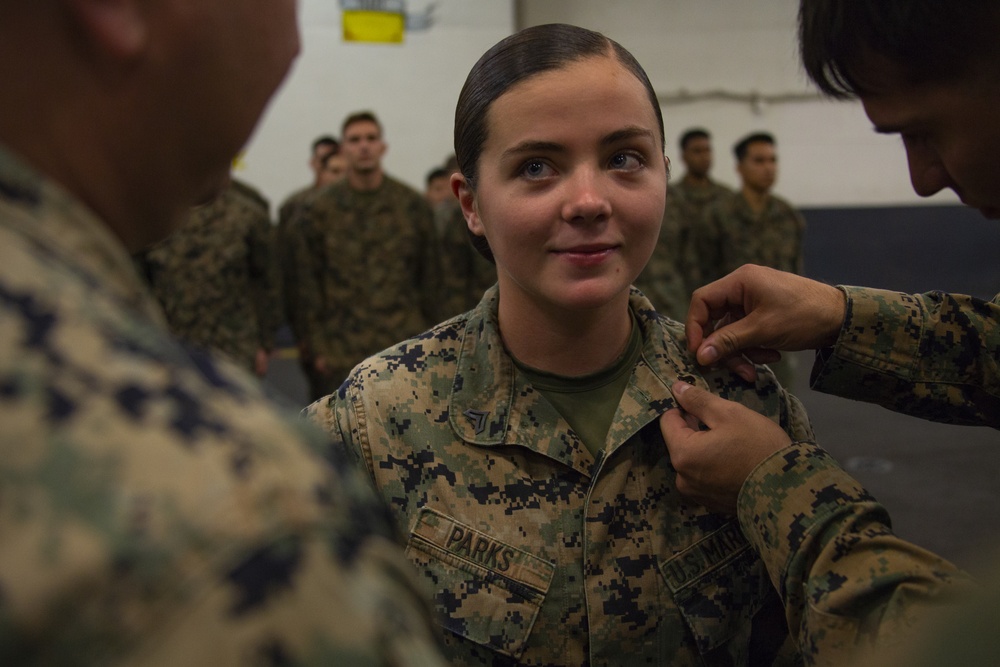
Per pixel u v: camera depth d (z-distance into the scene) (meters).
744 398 0.81
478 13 6.68
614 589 0.74
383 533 0.32
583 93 0.67
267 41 0.39
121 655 0.25
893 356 0.79
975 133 0.51
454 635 0.73
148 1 0.34
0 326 0.28
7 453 0.26
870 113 0.55
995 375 0.79
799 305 0.79
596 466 0.76
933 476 3.53
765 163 4.37
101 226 0.34
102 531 0.25
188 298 3.35
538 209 0.69
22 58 0.33
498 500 0.76
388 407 0.78
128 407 0.28
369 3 6.56
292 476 0.28
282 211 4.91
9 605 0.25
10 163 0.32
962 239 7.64
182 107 0.36
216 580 0.26
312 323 3.78
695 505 0.77
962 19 0.47
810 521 0.66
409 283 3.83
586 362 0.79
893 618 0.57
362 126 3.72
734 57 7.07
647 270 4.11
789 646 0.79
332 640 0.27
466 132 0.74
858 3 0.50
